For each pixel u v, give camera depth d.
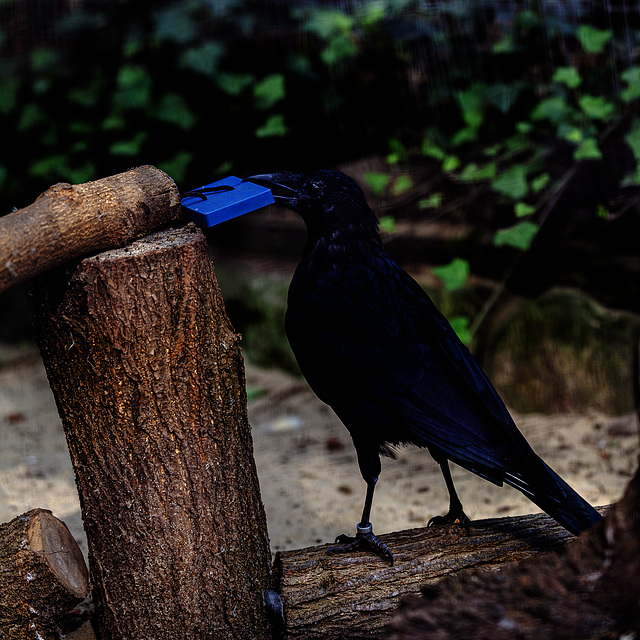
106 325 2.69
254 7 5.91
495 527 3.25
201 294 2.78
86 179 6.30
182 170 6.16
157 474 2.84
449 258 5.88
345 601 2.97
